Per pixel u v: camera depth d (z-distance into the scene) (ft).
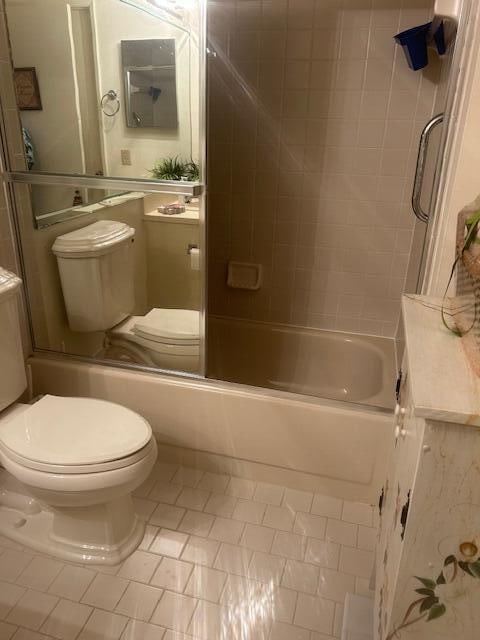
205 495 6.00
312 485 6.06
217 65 7.11
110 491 4.66
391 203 7.18
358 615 4.38
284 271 7.98
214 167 7.66
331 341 7.93
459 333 3.05
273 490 6.11
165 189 5.57
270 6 6.66
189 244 5.85
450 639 2.78
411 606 2.74
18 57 5.67
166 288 6.15
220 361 8.42
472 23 3.95
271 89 7.05
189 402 6.12
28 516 5.54
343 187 7.27
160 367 6.47
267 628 4.48
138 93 5.41
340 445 5.74
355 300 7.83
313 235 7.65
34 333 6.87
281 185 7.50
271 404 5.80
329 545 5.36
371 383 7.32
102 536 5.11
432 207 4.87
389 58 6.51
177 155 5.52
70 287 6.57
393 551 3.05
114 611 4.60
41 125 5.92
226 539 5.40
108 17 5.30
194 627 4.47
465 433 2.33
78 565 5.06
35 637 4.37
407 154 6.88
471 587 2.63
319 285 7.91
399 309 7.69
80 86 5.54
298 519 5.69
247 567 5.08
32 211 6.36
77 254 6.32
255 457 6.13
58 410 5.26
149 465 4.88
